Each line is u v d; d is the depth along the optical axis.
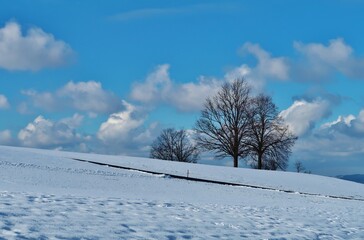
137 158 49.97
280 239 11.57
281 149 64.75
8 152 41.31
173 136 93.25
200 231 11.20
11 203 11.88
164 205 15.20
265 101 64.81
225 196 25.84
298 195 32.66
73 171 31.86
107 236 9.40
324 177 48.78
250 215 15.19
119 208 13.17
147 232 10.27
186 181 34.12
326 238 12.54
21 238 8.41
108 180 28.39
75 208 12.20
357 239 13.02
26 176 25.25
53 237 8.77
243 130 64.25
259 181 39.88
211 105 65.44
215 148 65.62
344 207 24.12
